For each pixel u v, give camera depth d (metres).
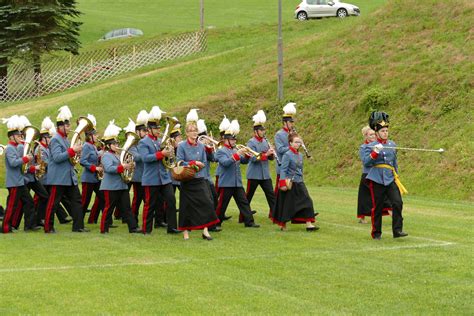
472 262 14.34
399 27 39.97
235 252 15.57
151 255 15.33
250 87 39.47
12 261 14.77
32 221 19.30
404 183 28.98
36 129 19.25
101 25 76.44
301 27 51.84
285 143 20.41
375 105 33.81
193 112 17.78
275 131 36.28
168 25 75.00
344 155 32.56
